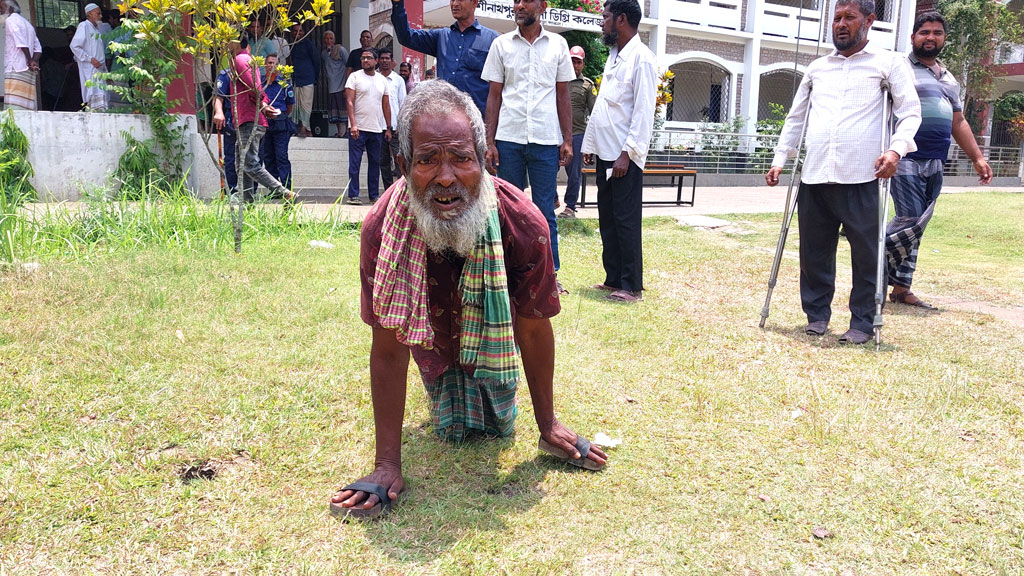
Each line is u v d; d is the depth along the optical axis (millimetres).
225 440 2729
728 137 18875
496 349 2314
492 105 5527
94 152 8891
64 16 13438
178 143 9227
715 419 3141
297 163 10891
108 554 2080
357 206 9039
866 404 3328
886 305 5586
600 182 5520
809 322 4668
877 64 4309
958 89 5574
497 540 2225
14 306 3965
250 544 2156
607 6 5391
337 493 2389
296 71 11047
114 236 5828
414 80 12375
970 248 8680
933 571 2121
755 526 2340
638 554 2176
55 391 3000
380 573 2049
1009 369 3924
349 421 2961
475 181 2104
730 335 4441
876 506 2465
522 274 2398
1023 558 2182
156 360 3389
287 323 4031
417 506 2398
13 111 8438
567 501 2457
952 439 2990
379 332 2369
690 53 19859
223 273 5004
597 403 3268
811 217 4559
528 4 5227
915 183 5340
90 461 2537
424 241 2234
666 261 6895
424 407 3164
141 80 8945
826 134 4383
